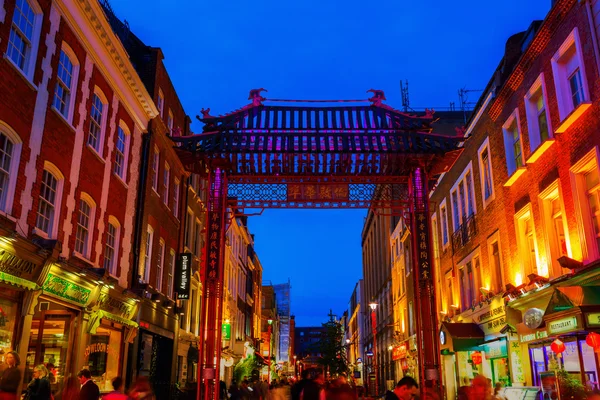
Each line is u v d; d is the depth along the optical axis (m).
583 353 12.94
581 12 13.47
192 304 28.39
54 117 13.75
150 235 21.41
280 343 100.75
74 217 14.85
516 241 17.89
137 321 19.03
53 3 13.80
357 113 16.05
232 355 35.84
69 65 14.99
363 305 69.12
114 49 17.14
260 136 15.39
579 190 13.74
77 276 14.16
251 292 51.59
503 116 19.08
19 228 11.95
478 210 21.89
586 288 11.95
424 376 14.05
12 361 10.06
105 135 17.25
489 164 20.61
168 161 24.06
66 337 14.88
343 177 15.71
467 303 23.59
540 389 13.42
